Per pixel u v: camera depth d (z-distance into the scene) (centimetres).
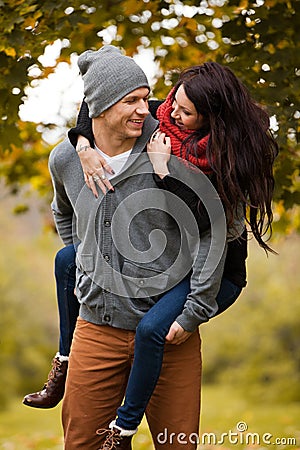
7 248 4053
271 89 899
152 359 586
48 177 1425
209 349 4172
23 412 3216
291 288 3572
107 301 613
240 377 3859
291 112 899
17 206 1523
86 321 631
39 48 921
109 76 587
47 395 682
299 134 950
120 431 593
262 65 930
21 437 1688
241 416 2291
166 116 607
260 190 593
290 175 1058
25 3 852
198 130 593
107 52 608
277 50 911
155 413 629
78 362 628
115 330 620
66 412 634
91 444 629
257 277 3856
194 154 586
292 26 912
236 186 577
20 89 929
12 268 4050
